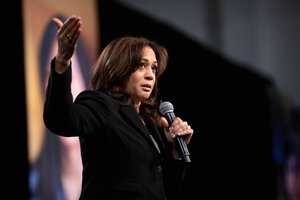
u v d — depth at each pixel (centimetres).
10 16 916
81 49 1011
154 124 441
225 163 1744
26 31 901
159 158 405
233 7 2152
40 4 934
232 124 1777
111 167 380
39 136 902
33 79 905
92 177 383
